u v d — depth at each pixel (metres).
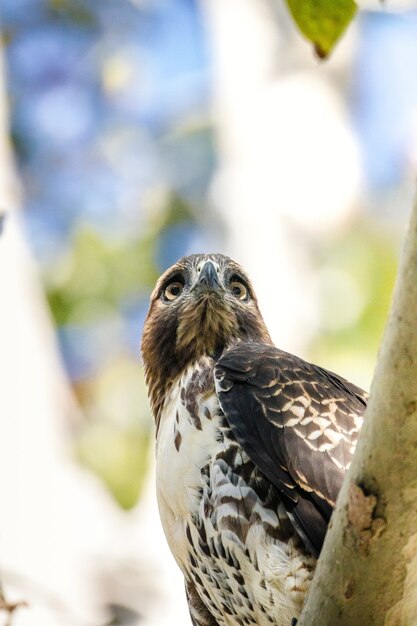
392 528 6.77
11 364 12.84
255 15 16.25
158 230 18.52
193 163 18.53
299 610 8.34
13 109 20.58
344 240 16.16
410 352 6.37
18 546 12.20
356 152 16.36
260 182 15.55
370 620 7.07
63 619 11.66
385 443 6.60
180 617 12.74
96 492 13.76
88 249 18.39
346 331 16.00
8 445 12.52
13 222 13.71
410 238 6.22
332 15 7.60
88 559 12.57
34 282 13.52
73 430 14.62
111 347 17.89
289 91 16.00
